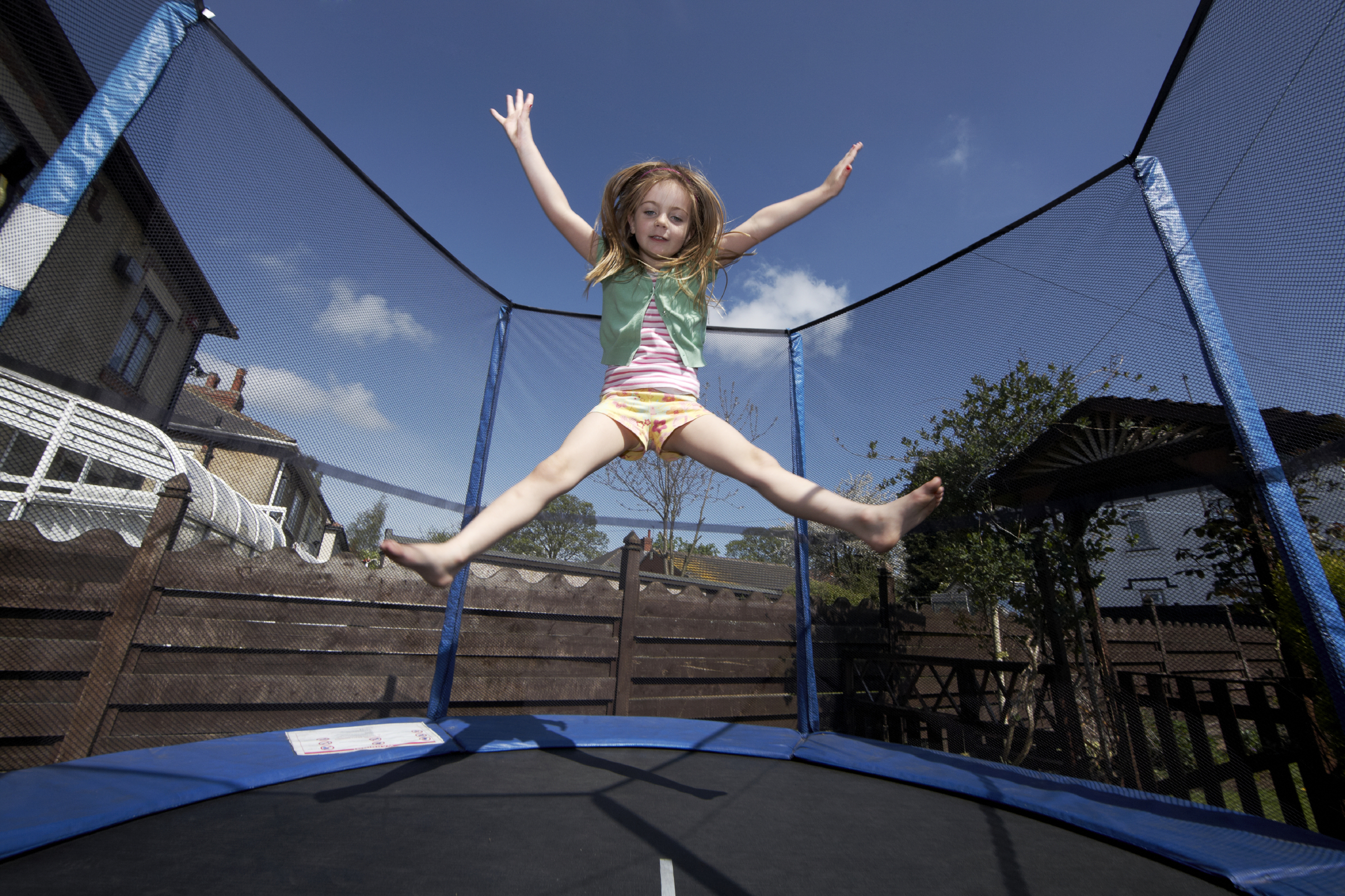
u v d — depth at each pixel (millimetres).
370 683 2574
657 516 2594
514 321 2703
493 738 1988
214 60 1387
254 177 1500
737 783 1711
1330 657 1208
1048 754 2270
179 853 1012
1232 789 1819
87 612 2107
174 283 1332
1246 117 1305
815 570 2773
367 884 931
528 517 928
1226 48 1329
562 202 1361
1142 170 1654
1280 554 1302
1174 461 1611
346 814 1260
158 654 2229
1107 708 2090
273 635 2436
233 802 1297
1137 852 1275
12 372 1058
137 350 1268
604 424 1069
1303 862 1167
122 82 1199
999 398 2021
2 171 1061
